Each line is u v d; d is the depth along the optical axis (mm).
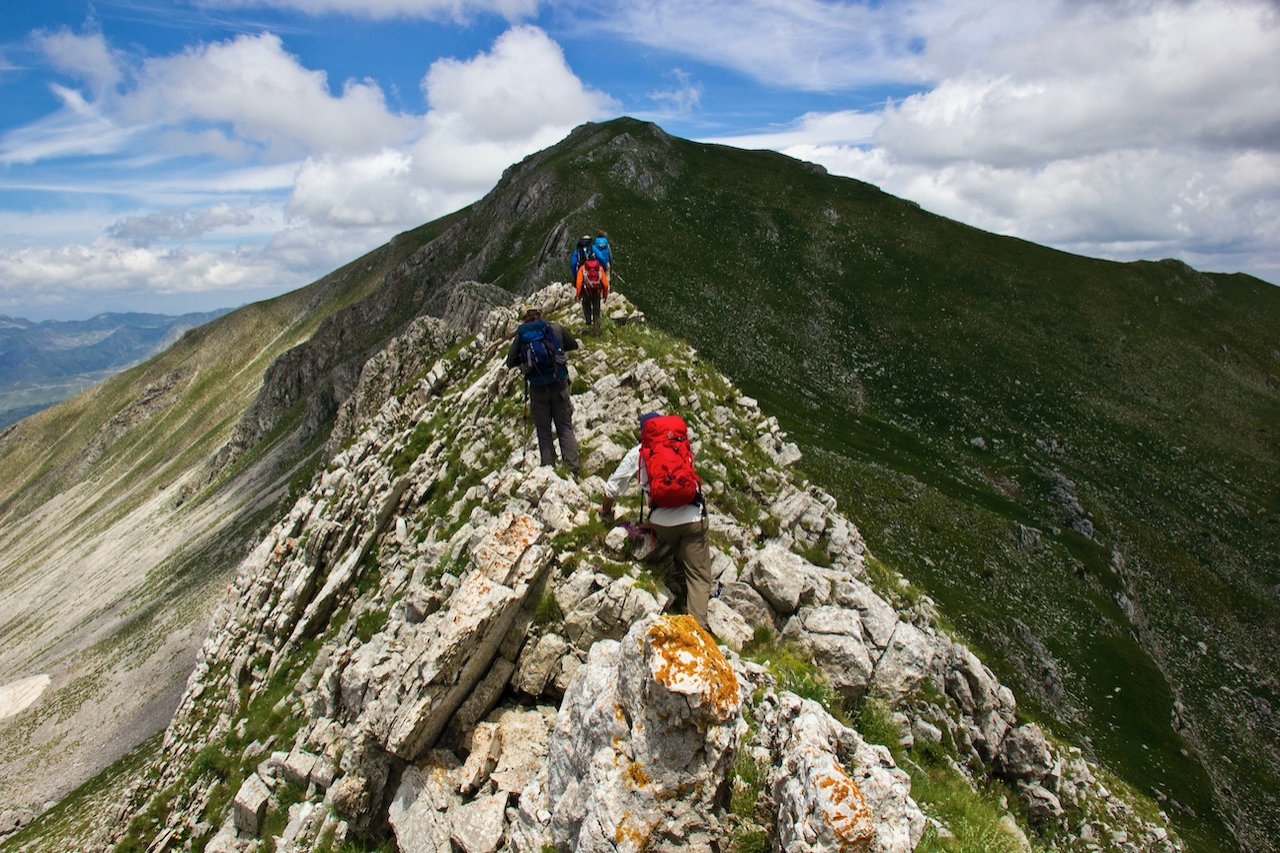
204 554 129000
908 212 191250
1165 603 93938
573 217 159625
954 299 162750
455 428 22891
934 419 126938
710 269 154750
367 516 23484
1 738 90562
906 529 83688
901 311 156500
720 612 12688
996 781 16438
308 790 13172
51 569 180875
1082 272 179125
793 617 13281
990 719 16641
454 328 76562
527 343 15203
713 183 191750
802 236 175250
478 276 170625
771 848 7496
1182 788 61406
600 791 7648
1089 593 83500
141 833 19016
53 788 73250
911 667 13141
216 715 23953
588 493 14281
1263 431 138000
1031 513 104125
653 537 12477
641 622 8289
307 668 19406
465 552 14266
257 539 111938
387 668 12883
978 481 110375
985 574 80375
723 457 18125
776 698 9359
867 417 124625
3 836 66312
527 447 18109
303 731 15312
